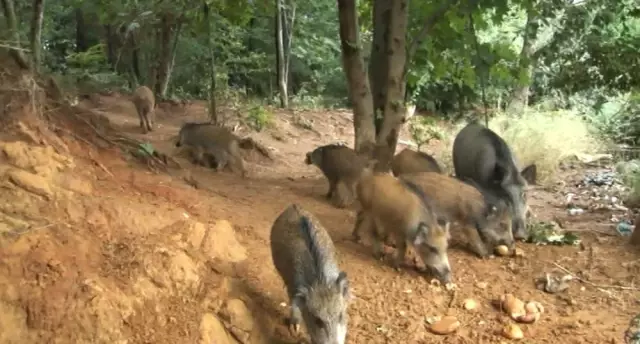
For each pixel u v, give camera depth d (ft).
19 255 8.02
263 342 8.74
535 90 32.22
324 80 35.40
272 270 9.93
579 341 9.32
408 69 17.30
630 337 9.39
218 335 8.38
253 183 15.74
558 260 12.09
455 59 18.75
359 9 20.65
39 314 7.61
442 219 11.64
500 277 11.30
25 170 9.18
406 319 9.67
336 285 8.42
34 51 14.55
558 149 22.39
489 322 9.79
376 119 17.39
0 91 10.00
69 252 8.39
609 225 14.85
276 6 25.70
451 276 10.92
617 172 20.89
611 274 11.49
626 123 26.04
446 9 16.63
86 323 7.71
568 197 18.22
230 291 9.05
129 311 8.07
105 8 24.66
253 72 33.76
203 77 30.12
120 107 24.34
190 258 9.18
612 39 17.33
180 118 24.09
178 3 23.89
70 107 11.96
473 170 14.90
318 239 9.04
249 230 11.04
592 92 22.61
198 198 11.57
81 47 31.35
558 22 21.42
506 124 25.05
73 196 9.25
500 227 12.37
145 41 29.14
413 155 14.97
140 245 8.95
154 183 11.19
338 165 14.58
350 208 14.42
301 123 26.12
